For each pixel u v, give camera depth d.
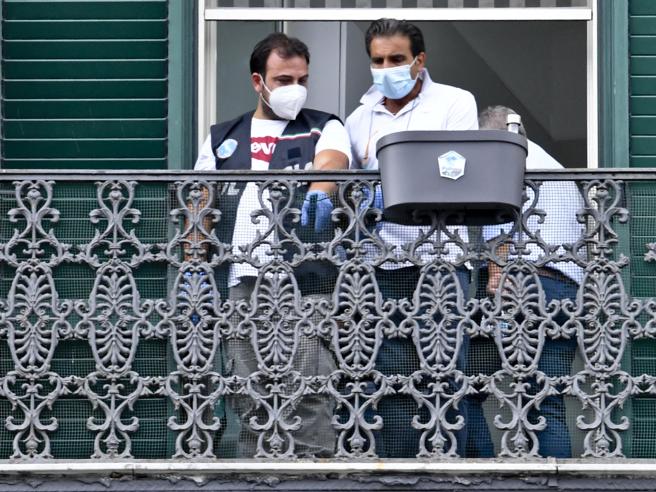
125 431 31.19
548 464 30.84
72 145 34.16
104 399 31.27
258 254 31.38
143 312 31.36
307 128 32.25
